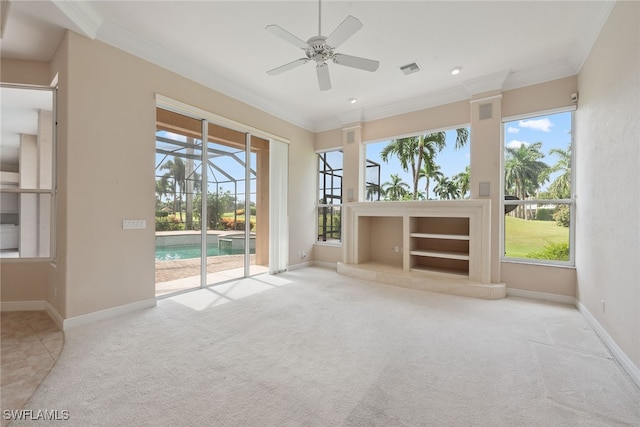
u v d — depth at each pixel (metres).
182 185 4.30
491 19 2.94
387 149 5.89
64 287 2.84
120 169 3.23
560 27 3.05
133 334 2.73
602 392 1.90
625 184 2.28
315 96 5.02
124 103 3.26
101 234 3.08
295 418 1.63
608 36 2.63
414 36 3.24
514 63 3.82
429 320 3.17
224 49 3.57
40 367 2.12
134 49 3.32
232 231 5.16
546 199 3.99
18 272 3.34
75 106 2.88
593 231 3.03
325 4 2.73
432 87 4.61
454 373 2.11
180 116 4.17
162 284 4.54
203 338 2.67
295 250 6.02
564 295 3.80
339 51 3.54
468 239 4.47
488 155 4.26
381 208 5.23
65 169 2.85
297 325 3.00
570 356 2.38
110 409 1.68
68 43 2.83
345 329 2.91
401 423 1.59
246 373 2.09
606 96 2.69
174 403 1.75
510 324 3.06
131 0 2.70
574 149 3.78
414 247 5.14
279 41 3.39
